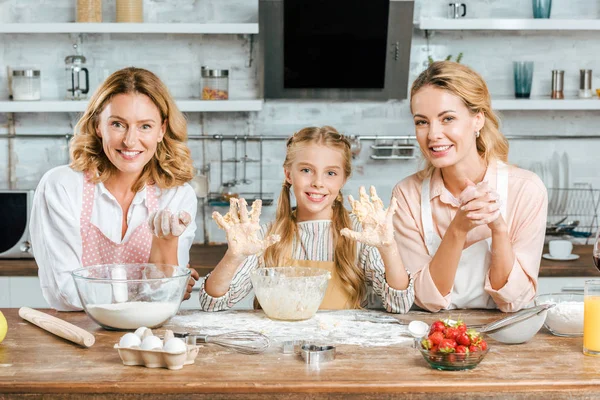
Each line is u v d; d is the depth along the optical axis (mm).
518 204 2180
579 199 4145
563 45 4113
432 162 2115
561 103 3832
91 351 1764
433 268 2104
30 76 3855
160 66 4086
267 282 1975
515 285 2088
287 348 1736
